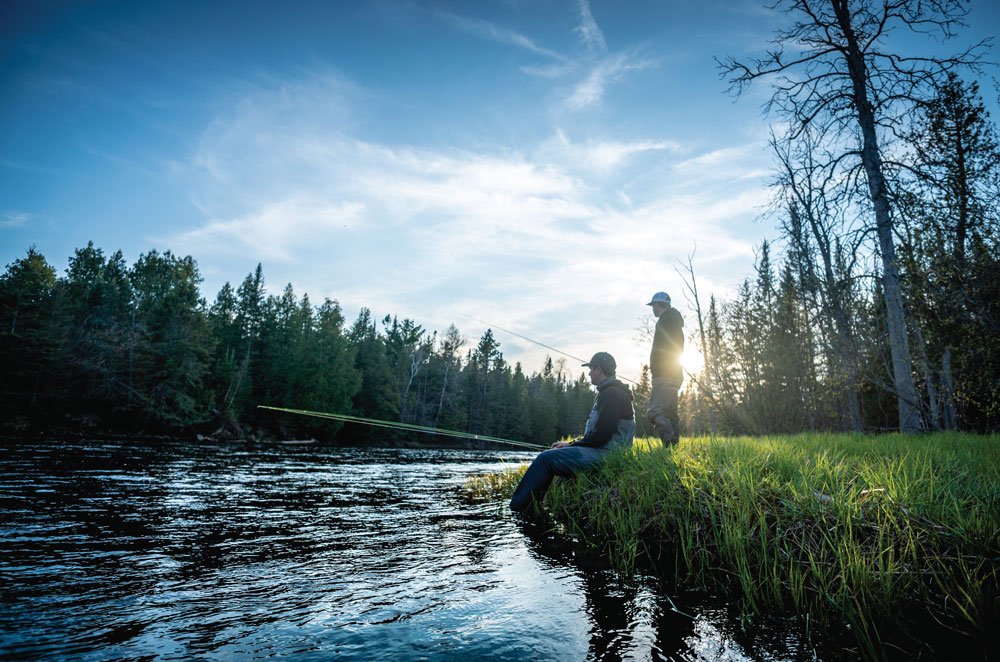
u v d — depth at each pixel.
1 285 36.47
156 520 3.81
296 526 3.80
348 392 51.19
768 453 4.44
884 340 13.51
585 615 2.17
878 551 2.54
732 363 15.65
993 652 1.85
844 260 13.88
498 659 1.69
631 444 4.84
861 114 12.82
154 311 44.09
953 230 11.03
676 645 1.90
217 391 46.16
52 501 4.53
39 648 1.59
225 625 1.86
